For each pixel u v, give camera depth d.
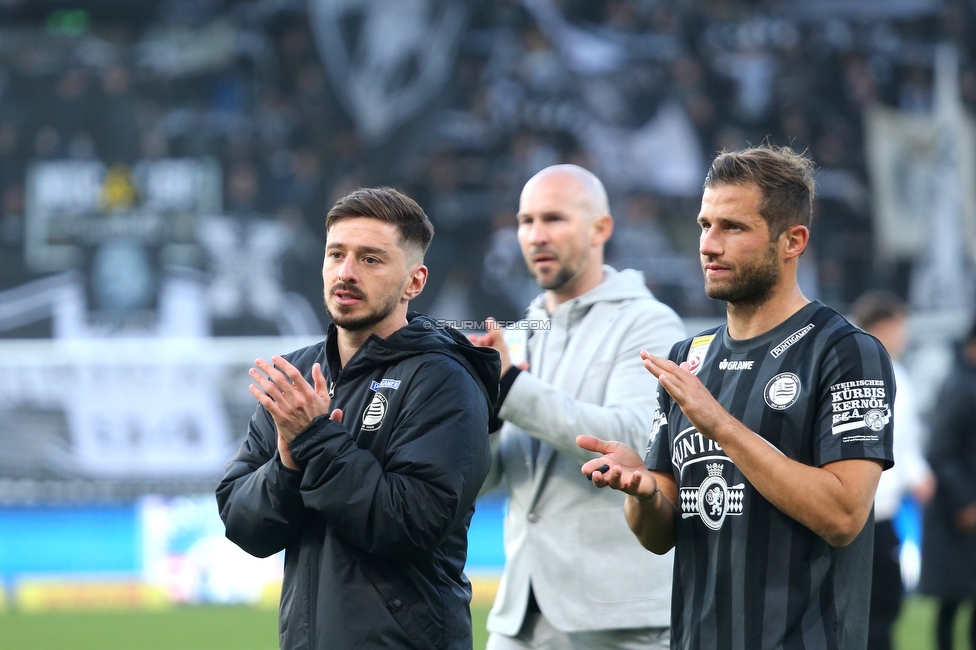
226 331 37.47
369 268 8.50
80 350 35.94
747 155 8.09
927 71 41.41
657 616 11.02
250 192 38.91
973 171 40.91
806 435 7.73
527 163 40.22
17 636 24.66
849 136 40.97
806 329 7.98
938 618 19.06
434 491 8.02
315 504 7.95
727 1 41.44
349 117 39.91
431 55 40.16
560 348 11.90
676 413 8.53
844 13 41.50
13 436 34.31
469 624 8.70
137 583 31.66
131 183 38.31
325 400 8.11
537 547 11.34
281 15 39.81
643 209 40.16
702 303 39.38
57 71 38.69
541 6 40.53
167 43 39.31
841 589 7.66
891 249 40.25
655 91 40.78
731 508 7.86
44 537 32.25
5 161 37.97
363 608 8.05
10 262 37.19
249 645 23.27
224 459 35.41
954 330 38.78
